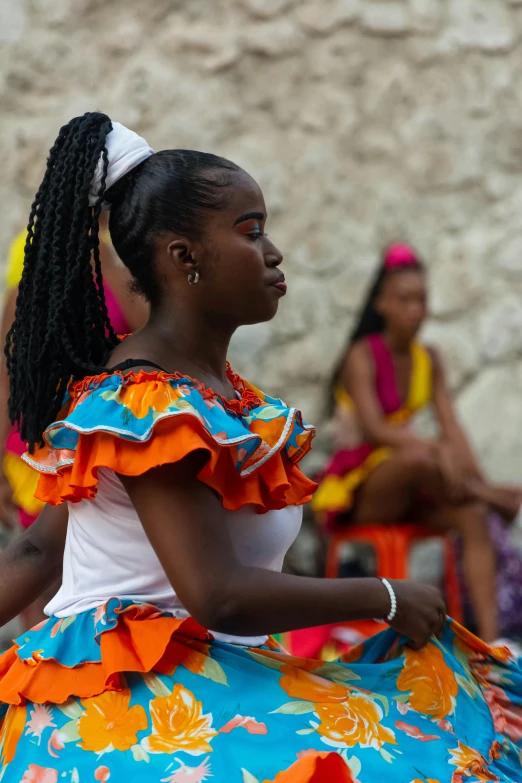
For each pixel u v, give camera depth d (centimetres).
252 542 215
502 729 223
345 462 504
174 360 215
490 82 620
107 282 328
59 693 204
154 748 196
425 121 616
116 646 202
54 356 222
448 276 618
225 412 209
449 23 616
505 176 624
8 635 477
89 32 582
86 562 215
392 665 222
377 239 613
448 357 613
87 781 193
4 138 572
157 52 589
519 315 620
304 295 602
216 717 200
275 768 192
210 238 212
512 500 482
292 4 602
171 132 589
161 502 198
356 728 203
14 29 574
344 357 526
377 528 494
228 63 595
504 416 609
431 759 203
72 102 579
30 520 382
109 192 220
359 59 609
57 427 210
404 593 218
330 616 209
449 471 477
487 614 472
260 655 215
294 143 604
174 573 198
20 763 200
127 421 198
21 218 573
